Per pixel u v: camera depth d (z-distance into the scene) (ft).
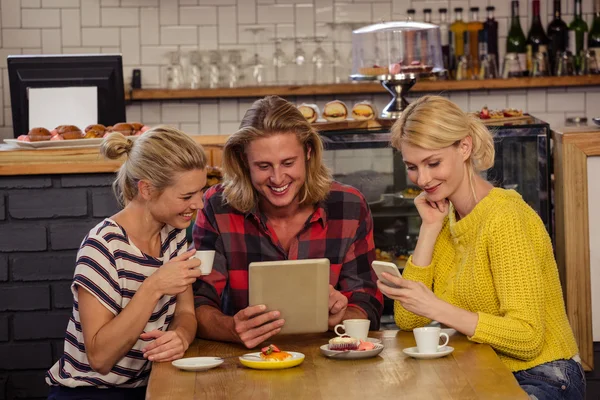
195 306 9.97
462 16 22.77
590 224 14.32
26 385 14.26
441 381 7.61
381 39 16.05
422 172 9.26
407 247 15.03
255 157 9.61
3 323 14.20
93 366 8.93
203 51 22.44
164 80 22.86
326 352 8.52
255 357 8.45
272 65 22.75
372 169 14.76
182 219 9.26
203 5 22.79
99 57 16.03
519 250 8.96
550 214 14.69
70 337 9.57
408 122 9.27
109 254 9.16
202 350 9.14
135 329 8.71
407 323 9.80
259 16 22.85
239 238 10.52
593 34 22.39
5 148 14.33
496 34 22.43
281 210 10.37
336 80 22.47
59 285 14.17
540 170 14.56
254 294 8.87
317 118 15.87
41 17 22.71
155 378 8.00
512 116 15.72
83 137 14.40
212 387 7.64
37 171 13.91
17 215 14.05
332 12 22.88
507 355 9.11
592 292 14.39
